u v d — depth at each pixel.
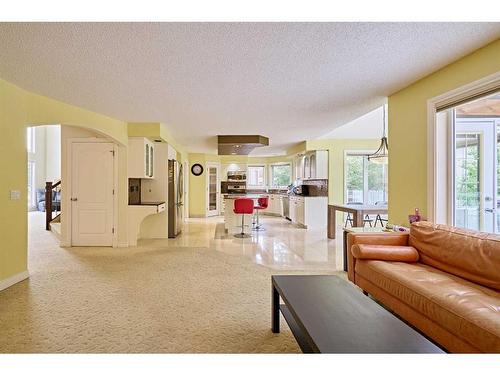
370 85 3.32
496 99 3.17
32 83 3.20
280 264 4.15
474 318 1.56
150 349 1.99
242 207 6.33
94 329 2.26
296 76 3.04
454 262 2.32
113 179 5.23
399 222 3.55
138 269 3.86
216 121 5.11
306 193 8.76
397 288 2.21
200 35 2.20
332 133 7.09
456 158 3.16
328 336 1.40
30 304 2.71
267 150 9.32
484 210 3.23
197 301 2.82
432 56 2.59
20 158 3.36
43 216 9.75
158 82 3.19
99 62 2.66
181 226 7.18
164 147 6.14
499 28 2.13
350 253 3.11
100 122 4.55
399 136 3.53
